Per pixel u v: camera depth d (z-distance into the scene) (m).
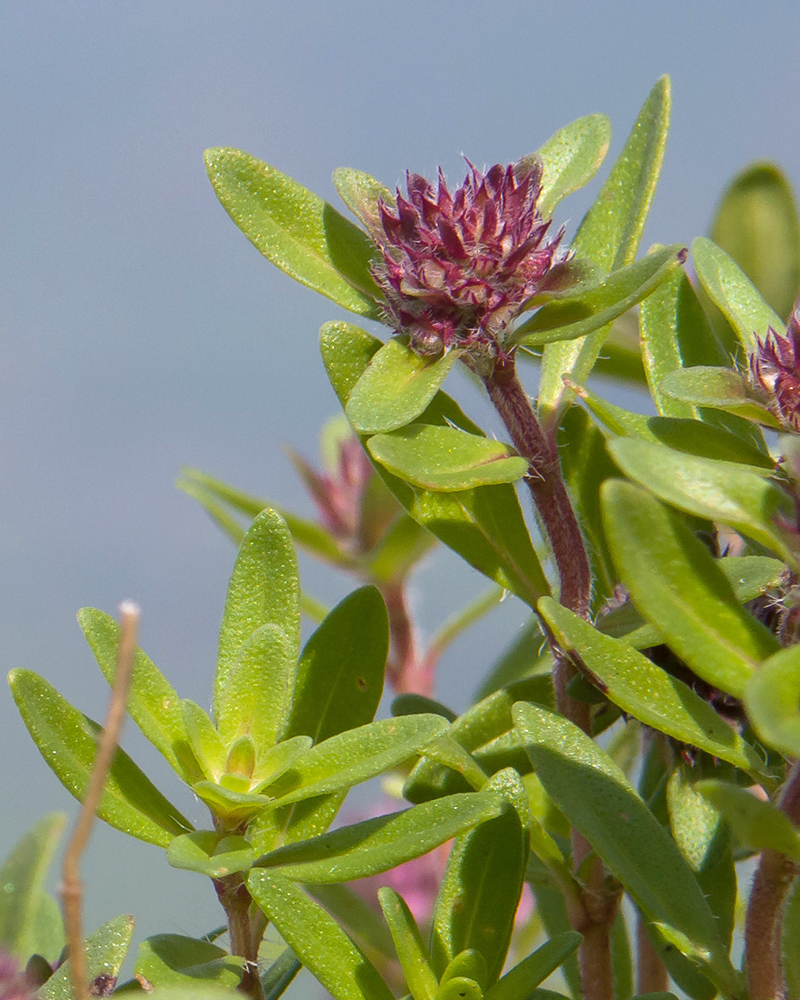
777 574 0.22
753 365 0.22
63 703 0.22
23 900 0.22
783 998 0.21
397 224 0.22
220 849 0.21
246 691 0.22
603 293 0.22
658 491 0.21
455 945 0.22
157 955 0.21
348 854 0.21
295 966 0.22
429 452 0.22
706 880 0.22
